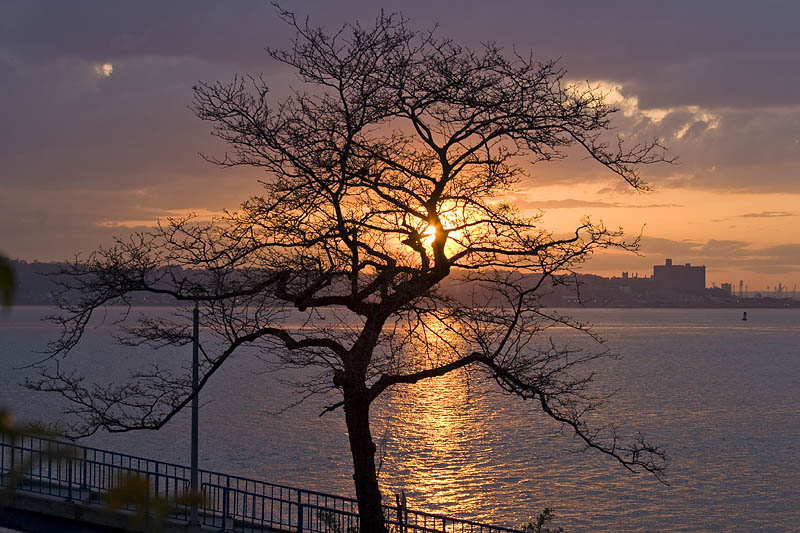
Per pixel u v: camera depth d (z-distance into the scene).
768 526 41.28
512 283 16.58
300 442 62.38
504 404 86.06
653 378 118.31
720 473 53.16
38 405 76.81
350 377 16.31
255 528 21.25
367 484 17.11
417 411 80.50
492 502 45.09
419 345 16.58
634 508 44.28
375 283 15.98
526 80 16.62
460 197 17.27
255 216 16.66
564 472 52.69
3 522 19.98
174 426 67.94
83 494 20.48
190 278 16.66
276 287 16.38
